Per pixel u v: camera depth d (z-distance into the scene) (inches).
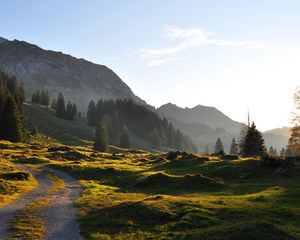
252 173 2497.5
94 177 3024.1
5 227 1202.6
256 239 970.1
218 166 2856.8
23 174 2652.6
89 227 1214.3
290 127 3351.4
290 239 988.6
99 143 7509.8
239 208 1389.0
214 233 1034.7
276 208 1378.0
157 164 3683.6
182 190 2129.7
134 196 1927.9
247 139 4672.7
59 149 5369.1
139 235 1100.5
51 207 1585.9
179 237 1045.8
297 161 2802.7
